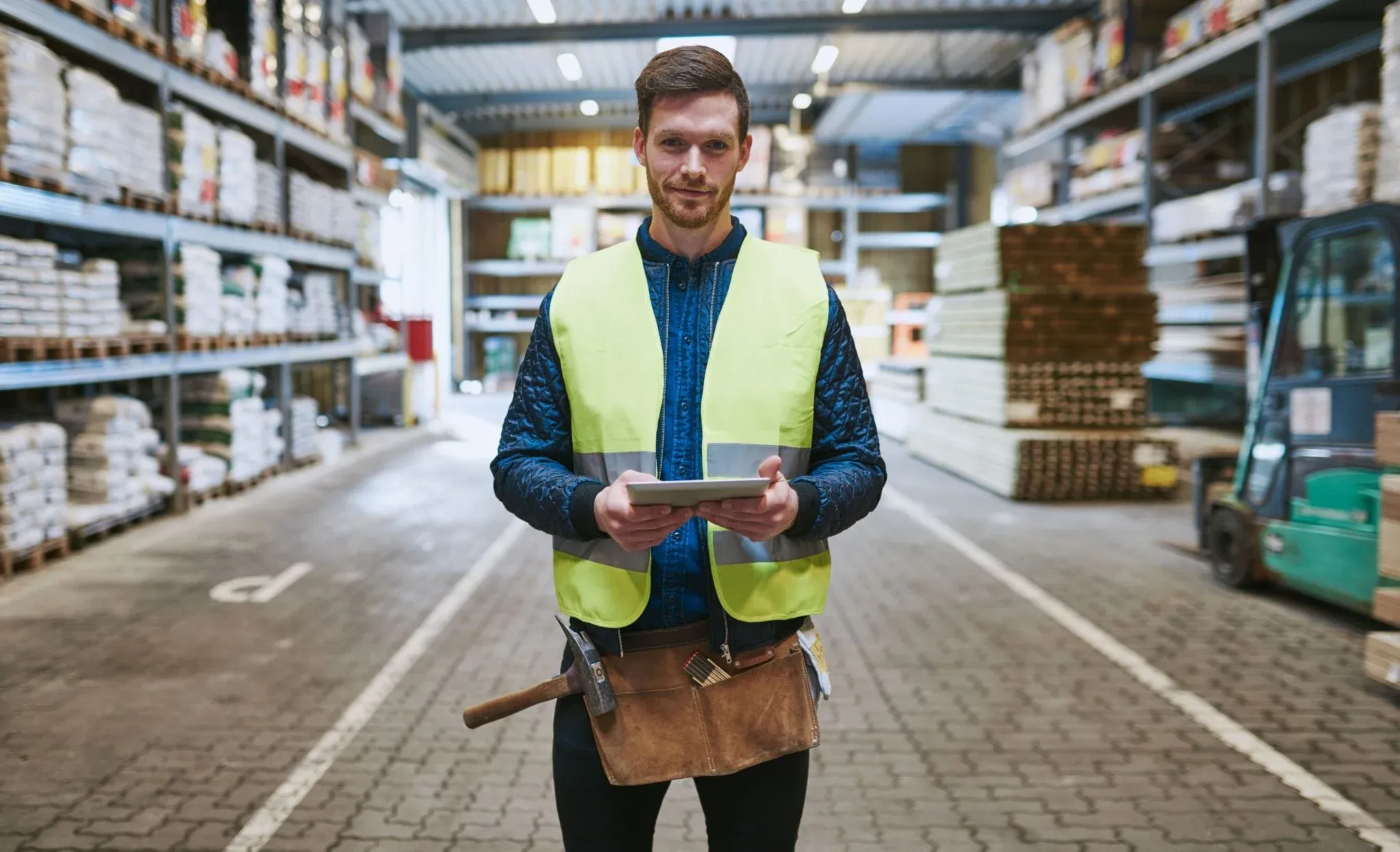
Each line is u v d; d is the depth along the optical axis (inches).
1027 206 605.9
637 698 66.6
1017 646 200.8
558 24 629.0
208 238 349.7
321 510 347.9
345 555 280.2
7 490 243.3
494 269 866.8
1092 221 578.6
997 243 389.1
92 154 265.3
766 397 67.2
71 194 266.1
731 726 66.3
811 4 618.8
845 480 66.1
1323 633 210.1
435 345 840.9
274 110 405.7
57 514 263.4
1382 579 196.7
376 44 563.8
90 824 125.6
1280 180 380.8
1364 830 125.2
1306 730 157.4
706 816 71.5
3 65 232.8
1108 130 573.0
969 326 430.0
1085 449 373.4
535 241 864.9
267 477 409.7
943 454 465.4
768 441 66.9
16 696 169.8
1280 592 245.0
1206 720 161.5
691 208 65.4
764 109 896.3
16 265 244.2
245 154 363.6
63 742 150.8
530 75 755.4
